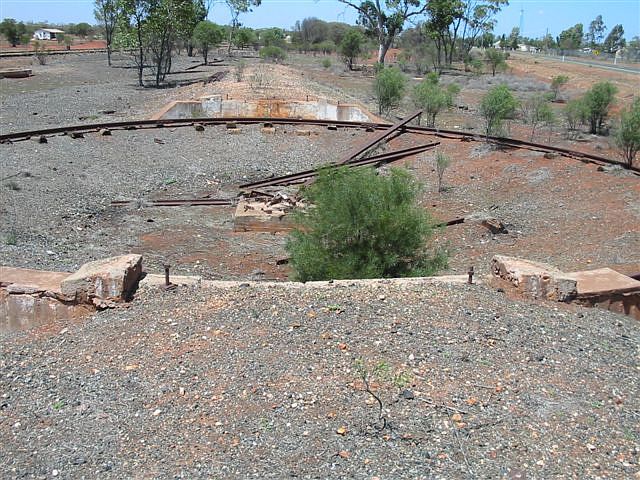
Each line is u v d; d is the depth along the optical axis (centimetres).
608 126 2558
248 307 725
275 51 6700
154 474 465
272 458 479
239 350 633
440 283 809
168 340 659
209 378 587
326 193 966
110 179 1730
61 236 1278
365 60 7175
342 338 652
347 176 973
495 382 582
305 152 2111
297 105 2881
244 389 567
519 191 1614
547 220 1411
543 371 607
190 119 2411
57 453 493
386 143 2183
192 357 624
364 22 6481
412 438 500
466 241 1324
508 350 639
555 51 11544
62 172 1712
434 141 2158
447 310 718
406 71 5975
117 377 598
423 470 464
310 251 937
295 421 522
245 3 8712
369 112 2794
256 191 1645
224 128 2345
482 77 5169
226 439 502
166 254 1216
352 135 2309
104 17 5509
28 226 1303
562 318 728
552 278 776
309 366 602
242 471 465
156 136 2184
